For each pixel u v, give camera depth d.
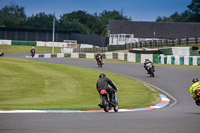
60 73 67.38
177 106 36.56
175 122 21.45
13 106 33.00
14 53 181.50
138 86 55.03
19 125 19.19
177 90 50.72
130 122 21.23
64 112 27.72
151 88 53.09
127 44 142.62
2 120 21.09
